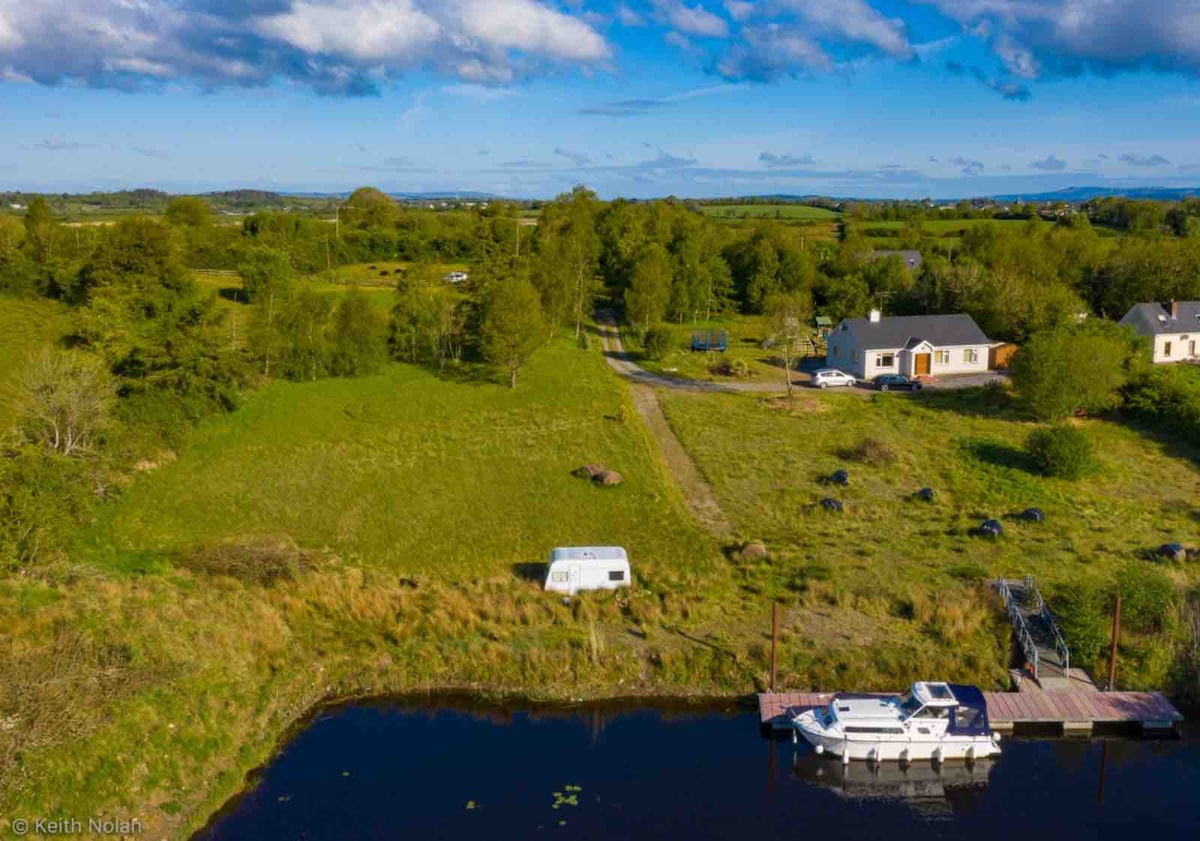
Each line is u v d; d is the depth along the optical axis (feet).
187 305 198.29
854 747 82.33
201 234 361.30
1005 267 287.69
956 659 97.09
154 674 85.35
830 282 335.67
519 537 128.88
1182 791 79.20
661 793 78.07
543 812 75.15
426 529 131.54
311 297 221.66
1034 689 91.91
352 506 138.92
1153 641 97.30
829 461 163.02
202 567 114.21
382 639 101.71
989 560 121.39
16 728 74.02
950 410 196.54
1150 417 186.60
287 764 82.07
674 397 208.54
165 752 77.77
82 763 72.95
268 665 95.35
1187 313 241.76
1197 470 161.07
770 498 145.38
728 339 285.43
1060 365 182.80
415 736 86.84
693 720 89.51
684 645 100.17
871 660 96.89
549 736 86.84
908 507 141.69
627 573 112.27
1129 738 87.25
